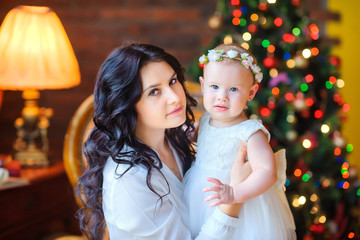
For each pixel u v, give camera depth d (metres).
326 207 2.67
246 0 2.62
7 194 2.37
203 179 1.42
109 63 1.40
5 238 2.36
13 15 2.50
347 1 3.58
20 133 2.80
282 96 2.53
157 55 1.37
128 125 1.40
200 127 1.50
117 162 1.37
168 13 3.70
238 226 1.36
